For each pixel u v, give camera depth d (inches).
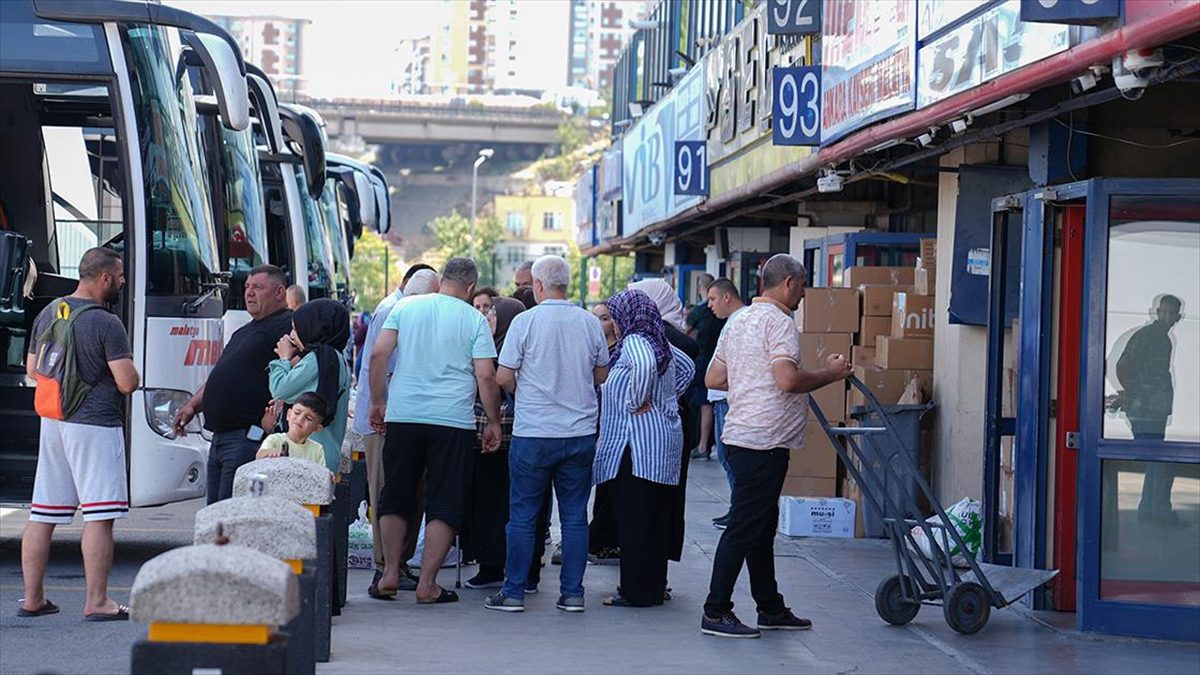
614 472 421.7
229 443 406.0
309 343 380.2
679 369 428.8
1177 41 334.0
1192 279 382.3
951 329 543.8
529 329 410.6
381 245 5290.4
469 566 501.0
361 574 472.1
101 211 514.6
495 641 370.9
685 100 1013.8
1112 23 333.4
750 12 802.8
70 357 381.7
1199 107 436.1
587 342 413.1
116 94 457.4
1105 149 437.7
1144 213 383.6
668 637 381.7
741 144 820.0
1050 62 361.1
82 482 385.1
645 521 423.5
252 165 663.8
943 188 560.4
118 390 389.4
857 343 596.4
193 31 452.4
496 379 413.7
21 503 458.3
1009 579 404.8
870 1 530.3
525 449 409.4
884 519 399.9
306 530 251.6
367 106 7047.2
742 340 380.2
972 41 420.2
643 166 1235.9
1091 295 383.2
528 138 7736.2
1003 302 453.1
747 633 379.9
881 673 343.0
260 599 185.5
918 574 398.9
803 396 382.0
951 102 434.0
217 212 626.2
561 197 6791.3
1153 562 384.8
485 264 6446.9
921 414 557.6
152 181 462.9
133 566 487.2
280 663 186.2
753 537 380.2
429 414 412.2
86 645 358.3
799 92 619.8
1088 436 384.8
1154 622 382.9
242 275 645.3
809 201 833.5
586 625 396.5
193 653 185.6
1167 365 382.6
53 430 385.7
